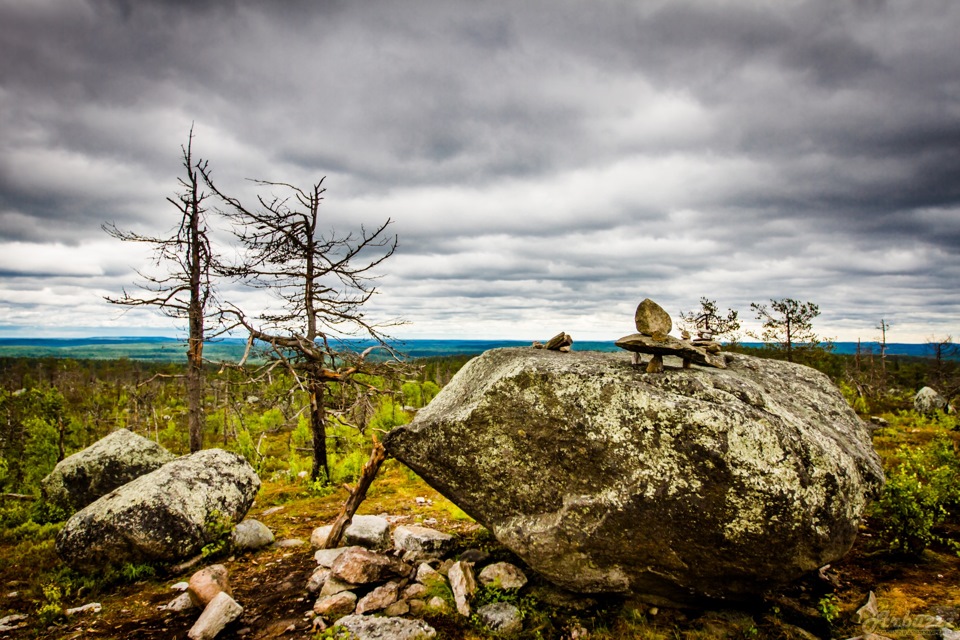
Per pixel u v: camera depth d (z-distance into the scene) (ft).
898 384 202.90
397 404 91.04
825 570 24.89
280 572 28.76
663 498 19.66
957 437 66.59
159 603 25.71
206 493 32.81
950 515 30.99
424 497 47.14
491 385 23.49
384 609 22.66
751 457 18.66
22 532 43.29
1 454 78.28
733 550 19.31
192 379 50.47
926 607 21.16
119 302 46.80
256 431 119.34
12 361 316.40
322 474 55.83
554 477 22.34
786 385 26.40
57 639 22.12
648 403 20.31
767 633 20.26
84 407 160.25
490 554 27.86
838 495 18.70
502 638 20.71
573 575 21.99
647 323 22.09
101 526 29.71
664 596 21.84
